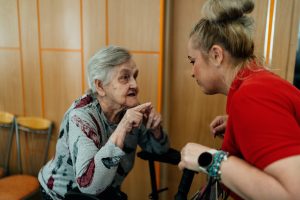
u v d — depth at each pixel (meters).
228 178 0.59
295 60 1.59
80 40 2.17
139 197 2.22
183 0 1.83
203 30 0.73
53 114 2.44
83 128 1.04
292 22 1.55
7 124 2.68
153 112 1.22
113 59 1.08
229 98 0.71
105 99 1.15
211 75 0.76
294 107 0.58
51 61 2.34
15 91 2.60
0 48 2.58
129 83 1.12
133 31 1.95
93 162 0.97
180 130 2.01
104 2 2.02
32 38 2.39
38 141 2.59
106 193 1.11
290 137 0.52
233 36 0.69
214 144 1.92
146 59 1.95
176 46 1.91
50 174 1.19
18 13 2.41
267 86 0.59
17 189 2.02
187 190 0.74
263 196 0.52
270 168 0.52
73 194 1.00
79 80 2.24
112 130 1.19
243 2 0.70
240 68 0.71
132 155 1.28
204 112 1.92
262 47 1.61
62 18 2.21
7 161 2.64
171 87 1.97
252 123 0.55
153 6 1.85
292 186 0.48
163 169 2.12
